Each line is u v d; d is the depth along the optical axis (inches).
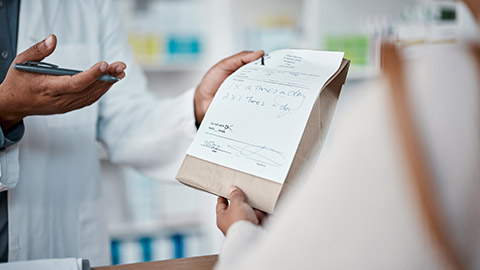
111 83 34.2
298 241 16.5
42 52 32.8
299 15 98.8
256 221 24.3
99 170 52.1
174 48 88.5
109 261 53.4
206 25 89.7
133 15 86.5
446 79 15.0
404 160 15.0
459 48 15.3
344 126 16.4
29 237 45.8
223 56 90.4
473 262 14.8
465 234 14.7
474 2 15.2
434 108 14.9
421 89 15.1
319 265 16.1
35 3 46.4
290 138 26.4
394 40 16.3
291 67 30.6
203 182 27.6
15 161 40.6
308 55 31.5
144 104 51.1
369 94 16.3
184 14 88.3
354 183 15.5
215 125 29.0
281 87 28.8
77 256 49.9
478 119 14.6
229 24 90.0
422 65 15.4
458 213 14.6
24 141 45.2
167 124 46.9
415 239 15.0
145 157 50.3
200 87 42.6
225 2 89.4
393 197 15.1
